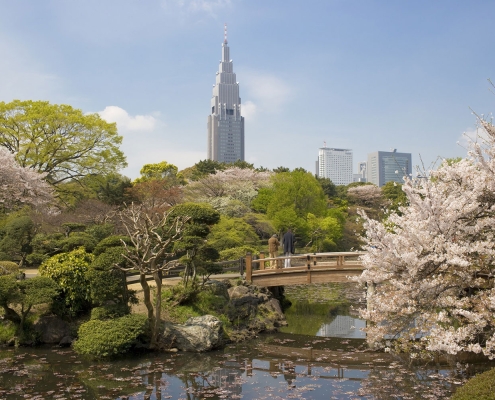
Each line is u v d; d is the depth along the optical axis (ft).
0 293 35.55
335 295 74.74
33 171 72.90
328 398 26.08
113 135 93.97
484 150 25.89
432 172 29.22
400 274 26.25
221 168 156.66
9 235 63.26
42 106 86.28
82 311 40.40
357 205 159.63
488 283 26.43
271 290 59.21
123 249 37.99
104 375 30.27
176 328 37.65
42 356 34.55
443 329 23.79
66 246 47.29
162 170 168.04
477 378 19.56
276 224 98.07
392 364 33.53
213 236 81.71
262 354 37.01
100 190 103.24
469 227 25.81
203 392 27.22
